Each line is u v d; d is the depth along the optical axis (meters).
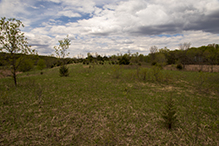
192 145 4.87
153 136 5.40
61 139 5.07
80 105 8.63
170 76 17.91
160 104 9.05
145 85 15.27
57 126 5.98
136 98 10.34
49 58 55.69
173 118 5.88
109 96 10.77
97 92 11.95
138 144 4.89
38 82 16.08
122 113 7.53
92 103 9.06
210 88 13.70
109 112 7.64
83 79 19.02
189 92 12.34
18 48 12.09
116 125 6.20
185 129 5.95
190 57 52.72
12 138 4.99
